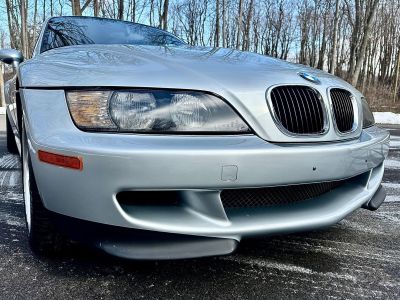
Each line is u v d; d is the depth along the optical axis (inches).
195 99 49.8
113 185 44.0
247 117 50.3
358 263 61.9
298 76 59.9
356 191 65.4
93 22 105.9
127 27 107.8
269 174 48.2
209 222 48.1
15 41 771.4
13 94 99.6
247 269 58.4
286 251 66.1
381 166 74.1
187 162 44.5
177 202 49.3
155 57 62.1
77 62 58.4
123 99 47.9
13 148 148.6
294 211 54.7
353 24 873.5
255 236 50.6
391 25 1306.6
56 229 54.1
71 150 44.4
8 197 91.6
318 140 54.5
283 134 51.3
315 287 53.3
